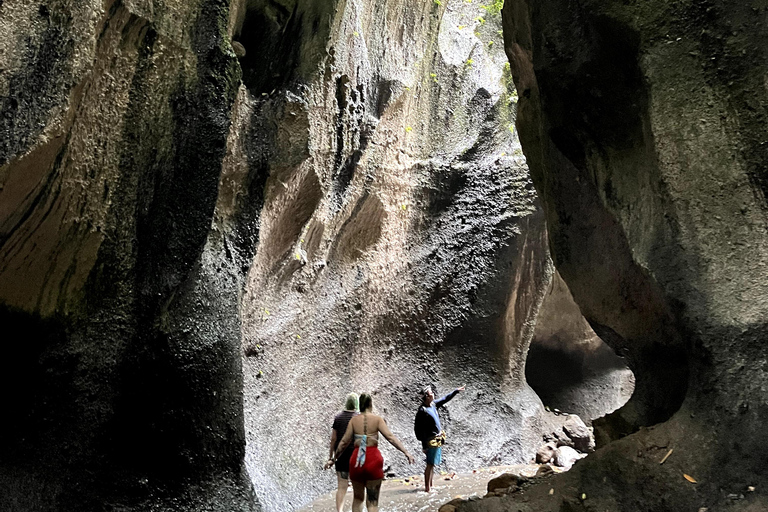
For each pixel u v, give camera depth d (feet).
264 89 22.52
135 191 14.52
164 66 14.73
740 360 11.30
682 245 12.75
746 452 10.69
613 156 16.01
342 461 18.01
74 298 14.35
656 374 15.88
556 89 17.10
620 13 14.29
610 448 12.30
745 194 12.25
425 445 23.59
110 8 13.41
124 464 14.73
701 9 13.24
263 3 23.25
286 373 25.94
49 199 13.08
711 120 12.85
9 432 13.73
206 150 15.75
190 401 15.89
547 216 19.88
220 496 16.17
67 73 12.64
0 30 11.74
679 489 10.98
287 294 26.73
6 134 11.84
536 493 12.29
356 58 26.96
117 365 14.76
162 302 15.35
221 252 19.08
